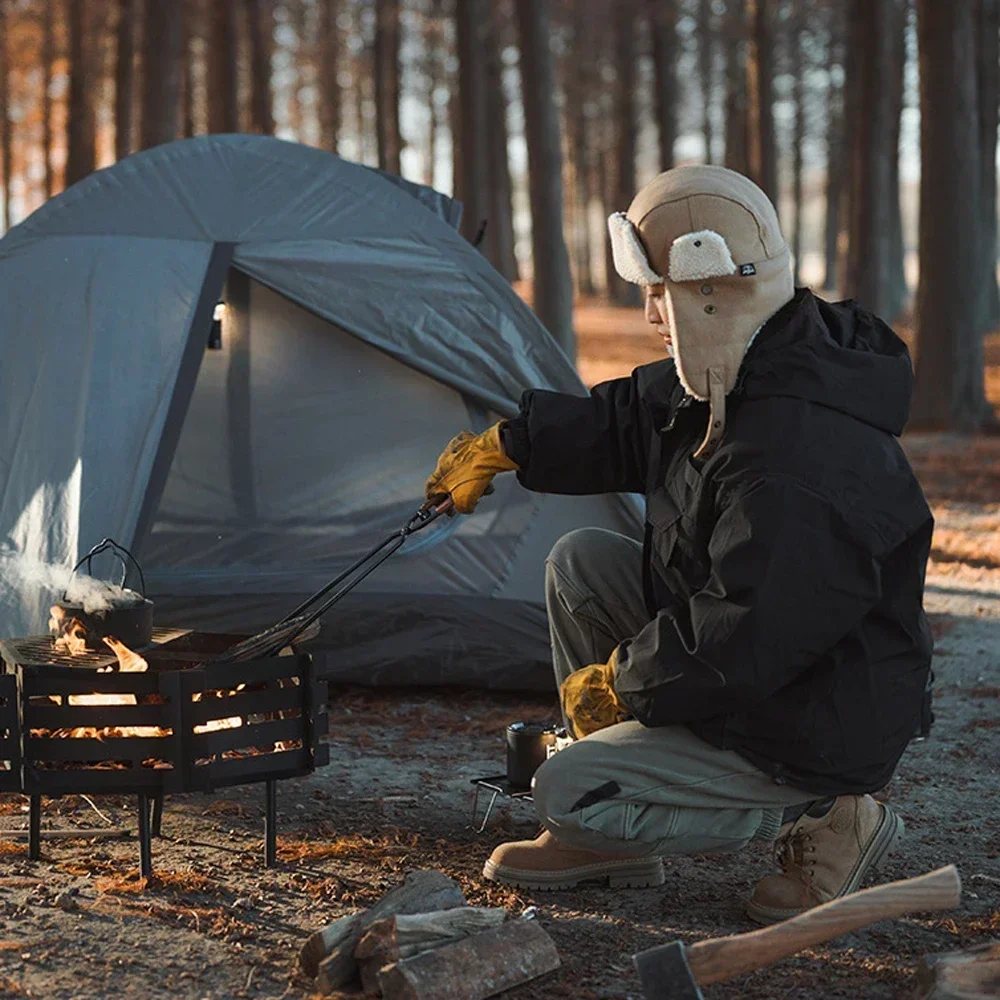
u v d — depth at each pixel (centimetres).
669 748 283
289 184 544
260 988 265
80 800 386
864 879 334
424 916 265
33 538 461
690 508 280
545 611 516
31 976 267
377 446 548
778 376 271
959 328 1415
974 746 466
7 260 513
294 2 3275
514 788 353
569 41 3378
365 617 515
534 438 323
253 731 313
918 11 1404
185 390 490
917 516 272
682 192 278
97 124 3366
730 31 3072
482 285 536
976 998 246
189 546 536
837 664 276
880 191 1727
